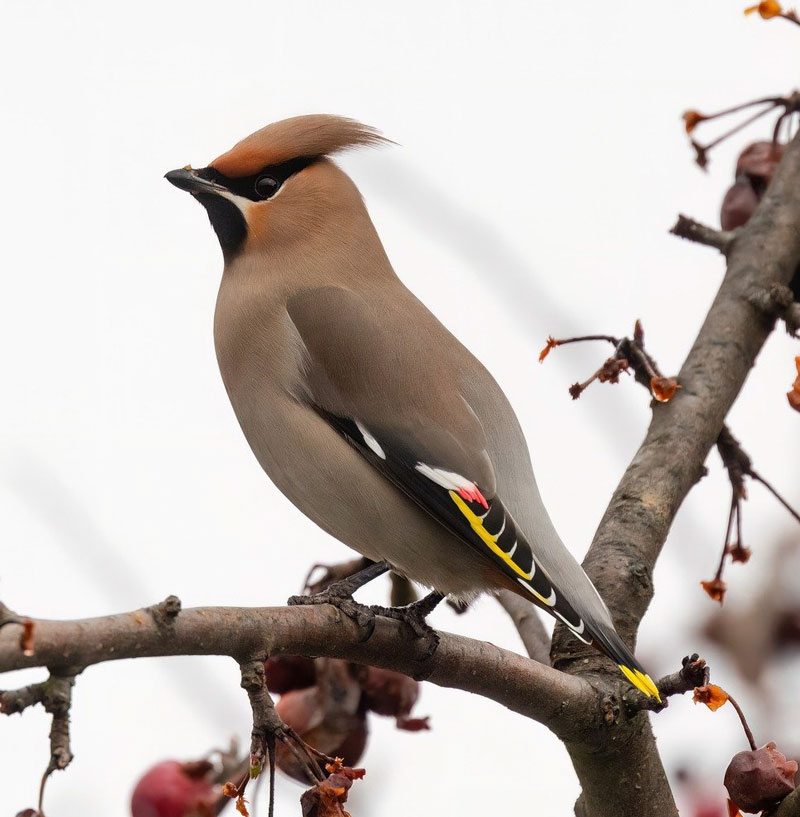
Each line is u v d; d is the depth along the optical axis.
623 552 9.43
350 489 9.77
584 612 8.80
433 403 9.80
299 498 10.13
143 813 8.75
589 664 8.70
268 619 7.09
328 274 10.60
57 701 6.11
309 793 6.76
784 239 10.79
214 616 6.75
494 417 9.93
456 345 10.31
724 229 11.51
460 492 9.43
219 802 8.88
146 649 6.45
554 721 8.33
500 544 9.18
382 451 9.70
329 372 9.96
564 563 9.27
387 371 9.88
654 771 8.65
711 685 8.02
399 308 10.40
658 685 8.23
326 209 10.86
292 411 10.02
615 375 9.66
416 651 8.08
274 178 10.92
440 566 9.70
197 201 11.07
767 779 7.81
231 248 10.94
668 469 9.79
